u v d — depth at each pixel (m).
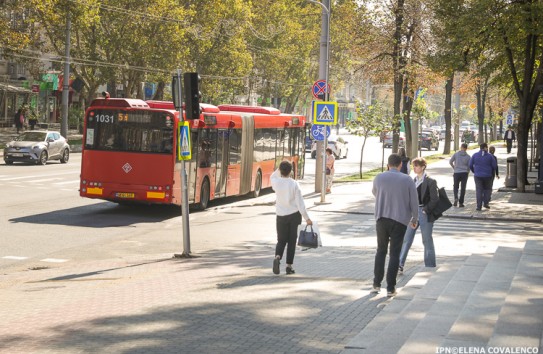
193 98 16.73
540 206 28.42
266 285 12.62
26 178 34.50
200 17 62.16
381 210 11.67
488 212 26.19
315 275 13.84
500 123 106.38
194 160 25.72
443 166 50.97
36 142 43.78
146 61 57.66
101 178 24.80
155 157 24.52
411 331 8.59
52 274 14.67
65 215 23.80
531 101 34.09
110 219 23.52
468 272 12.22
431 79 43.47
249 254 17.28
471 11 31.28
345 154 65.25
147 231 21.44
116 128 24.70
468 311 8.74
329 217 25.02
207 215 25.66
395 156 11.84
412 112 50.50
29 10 47.97
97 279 13.88
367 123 41.50
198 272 14.38
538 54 36.38
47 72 69.88
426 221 14.21
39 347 8.48
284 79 87.50
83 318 10.05
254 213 26.38
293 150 38.47
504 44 32.31
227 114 28.72
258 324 9.64
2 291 12.62
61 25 56.03
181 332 9.18
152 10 55.50
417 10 43.12
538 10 29.95
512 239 20.33
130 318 9.99
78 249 18.06
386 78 44.97
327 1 29.83
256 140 32.19
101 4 54.94
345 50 87.12
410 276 13.76
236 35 66.94
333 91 97.00
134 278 13.72
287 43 84.50
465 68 33.97
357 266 15.14
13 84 72.38
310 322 9.78
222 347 8.46
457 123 70.19
